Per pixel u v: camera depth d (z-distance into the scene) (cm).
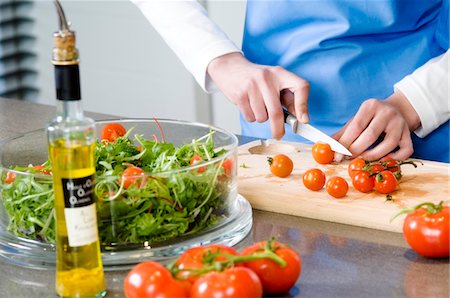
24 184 142
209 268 116
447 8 216
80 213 123
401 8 215
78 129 121
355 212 158
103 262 138
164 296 115
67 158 120
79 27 389
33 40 400
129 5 369
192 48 215
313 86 223
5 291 133
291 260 125
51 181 142
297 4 220
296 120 197
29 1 395
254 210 168
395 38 221
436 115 207
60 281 127
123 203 138
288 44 225
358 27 216
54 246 143
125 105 391
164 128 173
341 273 137
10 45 398
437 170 184
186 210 142
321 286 133
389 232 155
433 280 134
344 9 215
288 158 179
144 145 160
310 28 221
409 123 207
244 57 213
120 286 133
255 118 207
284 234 155
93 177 124
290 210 165
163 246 141
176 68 368
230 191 151
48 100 407
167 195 140
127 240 140
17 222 145
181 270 117
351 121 199
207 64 212
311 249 147
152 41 370
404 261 141
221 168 147
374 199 165
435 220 138
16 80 405
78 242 124
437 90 207
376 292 130
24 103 248
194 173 143
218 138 167
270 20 226
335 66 220
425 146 218
